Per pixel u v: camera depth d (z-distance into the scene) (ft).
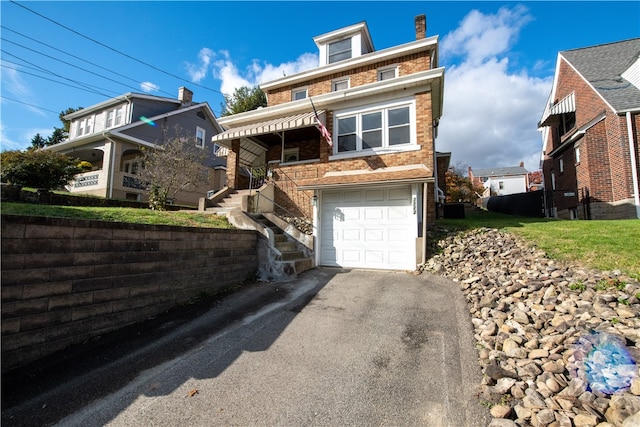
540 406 8.87
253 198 35.76
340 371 11.97
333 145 38.17
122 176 62.95
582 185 51.26
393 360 12.65
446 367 11.93
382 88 35.24
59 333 12.48
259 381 11.32
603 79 50.65
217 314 17.81
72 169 42.75
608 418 8.17
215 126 89.35
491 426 8.53
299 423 9.20
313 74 47.37
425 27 47.65
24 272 11.43
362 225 31.73
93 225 14.03
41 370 11.24
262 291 22.53
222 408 9.82
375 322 16.52
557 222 35.22
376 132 36.35
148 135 69.31
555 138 63.87
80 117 81.76
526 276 19.19
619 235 24.13
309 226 36.22
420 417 9.32
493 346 12.83
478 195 140.67
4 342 10.75
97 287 14.10
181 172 53.06
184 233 19.38
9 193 26.27
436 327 15.43
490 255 25.23
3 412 9.04
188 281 19.52
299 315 17.79
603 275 17.10
